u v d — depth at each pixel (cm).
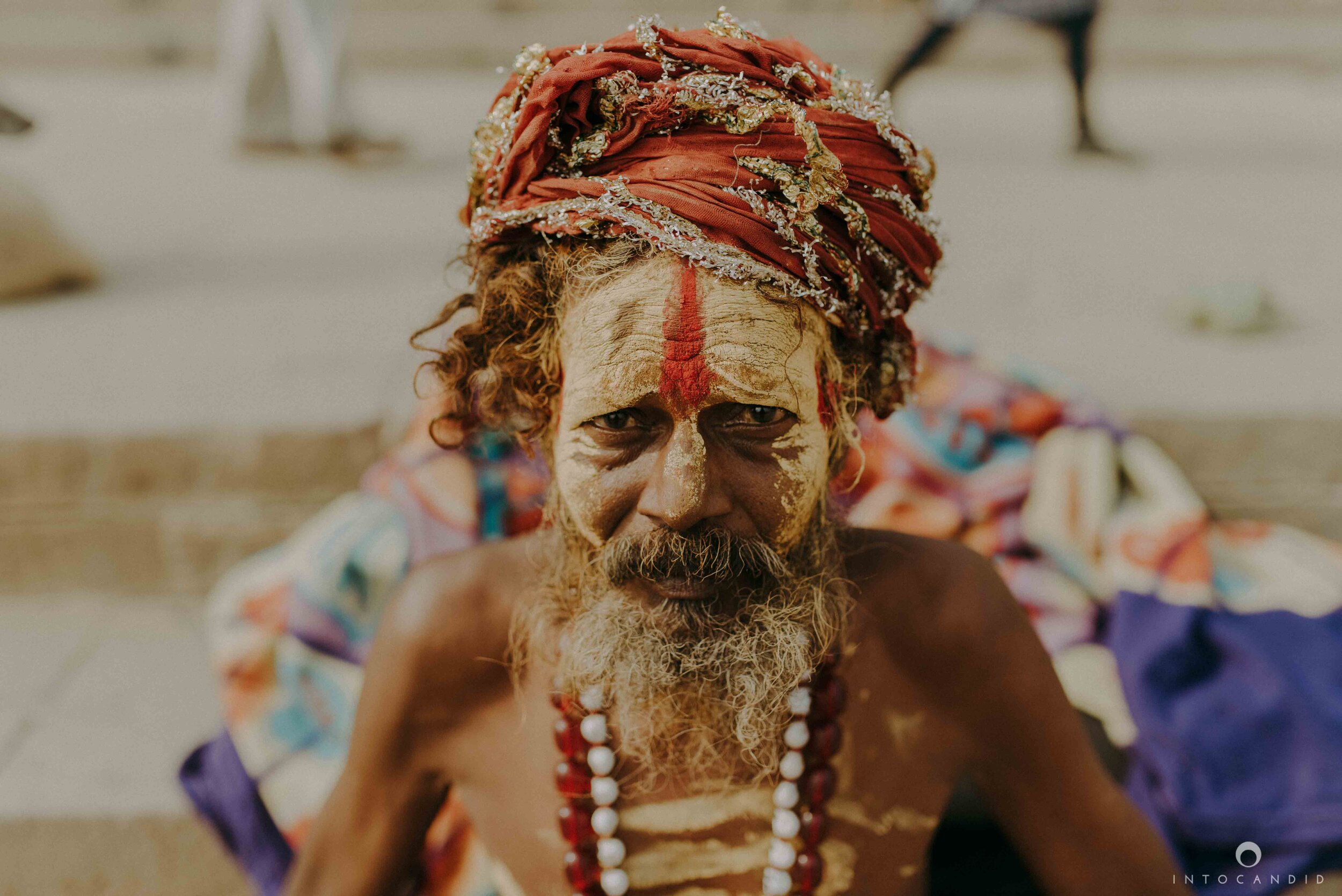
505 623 104
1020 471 192
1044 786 107
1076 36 419
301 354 234
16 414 204
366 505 188
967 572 104
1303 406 205
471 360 99
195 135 502
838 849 102
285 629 170
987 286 277
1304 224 336
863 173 88
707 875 102
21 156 452
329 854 110
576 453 88
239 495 205
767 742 99
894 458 192
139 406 209
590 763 99
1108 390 213
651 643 89
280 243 324
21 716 171
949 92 624
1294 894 142
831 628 94
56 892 154
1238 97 600
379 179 411
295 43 436
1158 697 157
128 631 196
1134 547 180
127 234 335
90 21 725
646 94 84
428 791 110
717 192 83
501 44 716
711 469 86
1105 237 323
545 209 86
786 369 85
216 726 170
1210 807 143
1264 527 196
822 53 696
